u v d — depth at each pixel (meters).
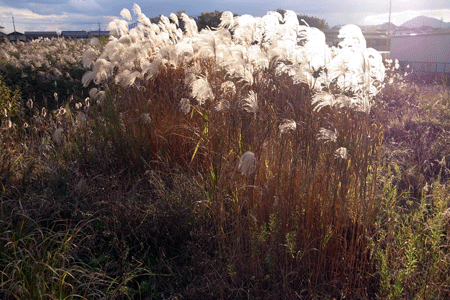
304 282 2.91
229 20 4.93
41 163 4.71
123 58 5.68
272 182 3.06
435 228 2.86
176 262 3.35
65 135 5.23
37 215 3.54
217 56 4.30
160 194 3.96
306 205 2.93
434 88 12.11
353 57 3.08
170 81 5.56
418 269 2.81
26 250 2.73
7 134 5.36
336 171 2.87
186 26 6.96
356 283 2.94
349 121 3.12
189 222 3.60
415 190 4.46
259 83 3.92
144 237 3.48
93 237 3.37
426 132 6.31
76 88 8.98
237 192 3.15
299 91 3.63
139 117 4.98
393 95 10.67
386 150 5.56
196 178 4.27
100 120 5.31
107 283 3.02
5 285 2.64
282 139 3.20
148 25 6.91
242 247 3.01
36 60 9.48
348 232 3.16
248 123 3.24
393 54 28.92
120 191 4.03
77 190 3.99
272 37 4.89
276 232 2.72
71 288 2.72
